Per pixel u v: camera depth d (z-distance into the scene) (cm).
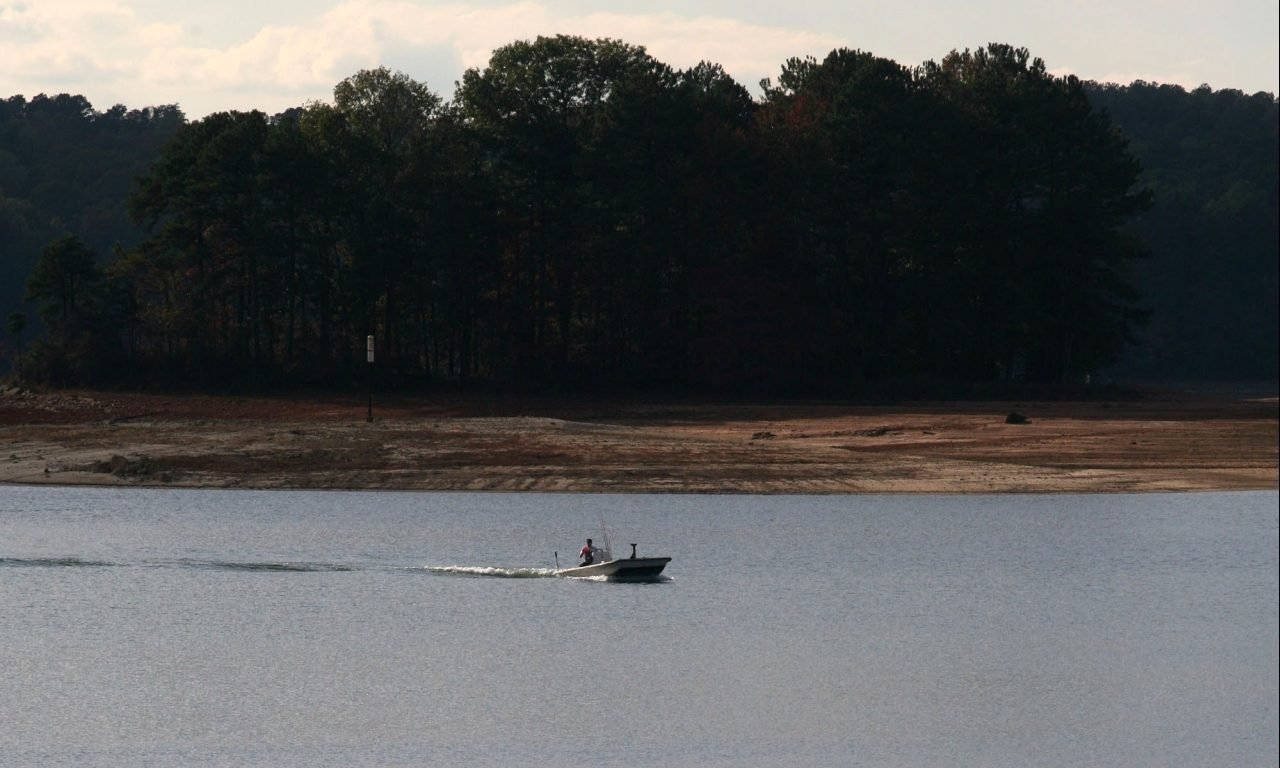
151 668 7912
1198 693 7700
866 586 10075
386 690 7538
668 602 9531
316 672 7862
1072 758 6588
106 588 9675
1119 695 7638
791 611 9331
